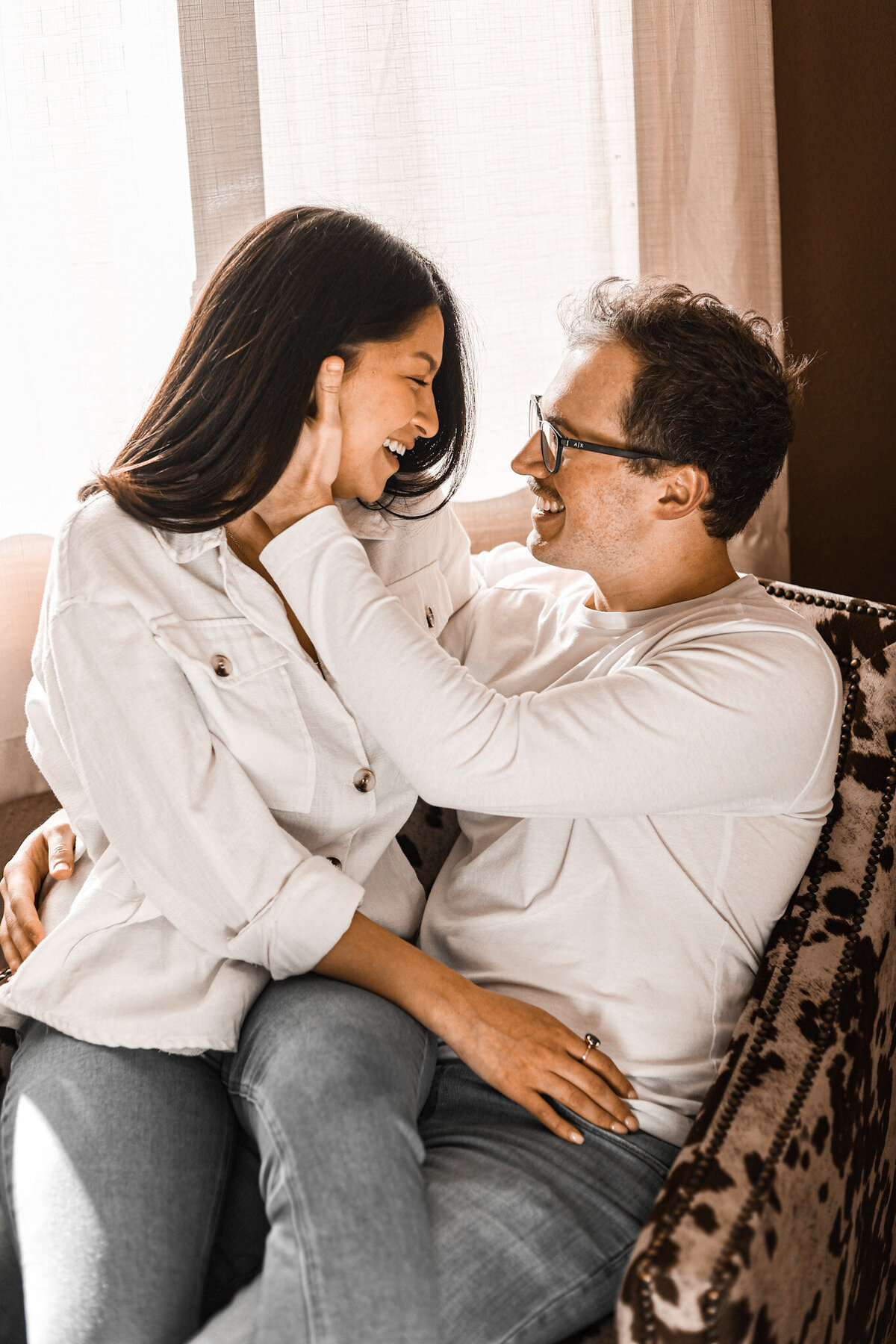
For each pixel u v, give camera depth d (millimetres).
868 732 1348
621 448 1265
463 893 1336
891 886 1280
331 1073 1043
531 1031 1146
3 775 1619
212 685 1188
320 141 1663
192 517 1185
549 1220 1039
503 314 1855
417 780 1170
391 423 1242
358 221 1231
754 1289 908
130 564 1182
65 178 1514
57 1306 965
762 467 1287
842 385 2387
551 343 1913
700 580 1340
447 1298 961
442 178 1756
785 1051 1090
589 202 1891
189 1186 1073
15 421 1536
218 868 1157
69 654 1151
